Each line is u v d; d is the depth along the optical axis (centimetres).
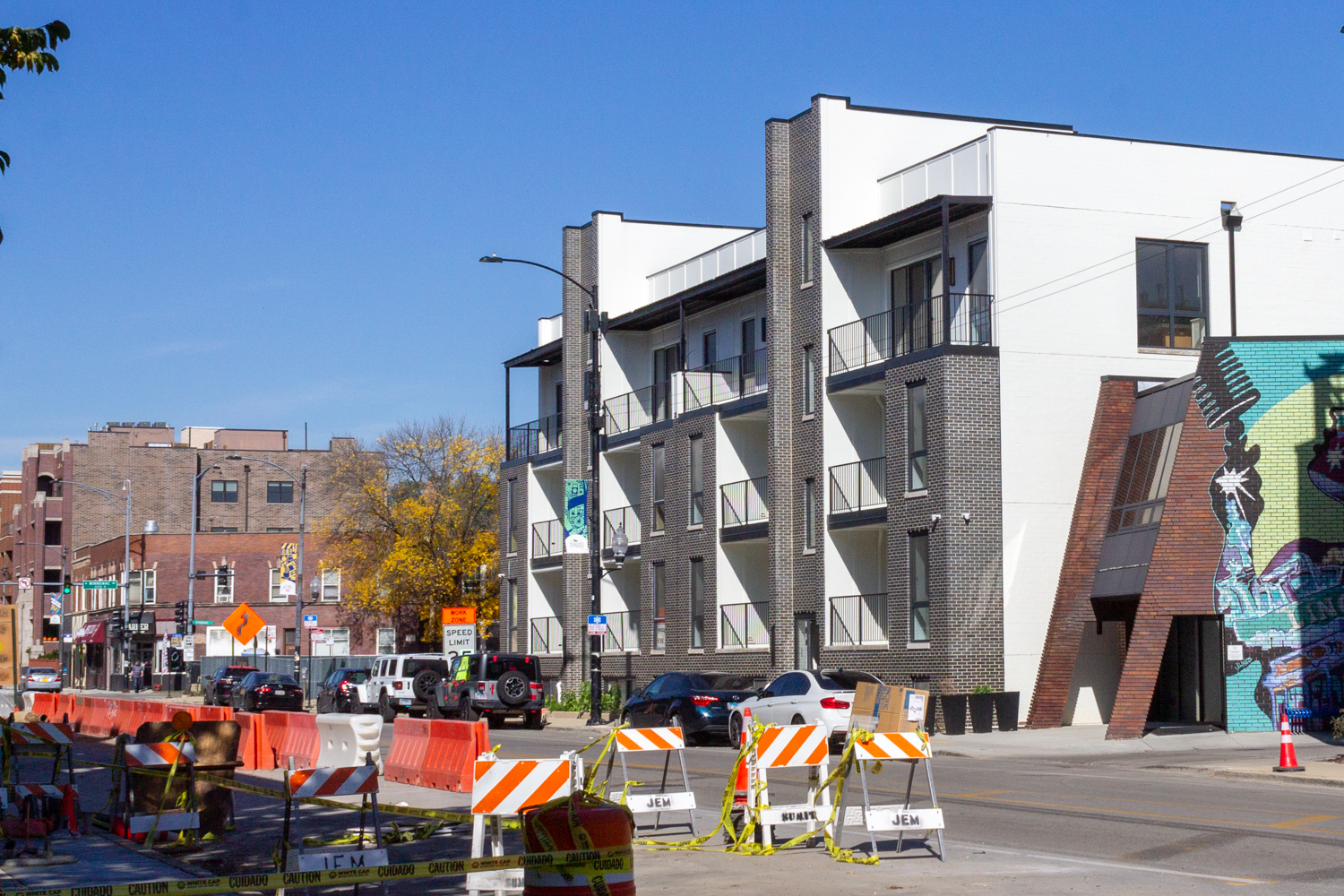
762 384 4319
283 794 1177
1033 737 3047
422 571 6925
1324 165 3716
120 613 8494
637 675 4722
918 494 3456
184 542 8412
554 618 5409
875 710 1497
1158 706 3350
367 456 7575
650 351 5072
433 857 1388
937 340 3647
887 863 1293
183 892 856
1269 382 3039
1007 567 3378
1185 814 1628
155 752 1523
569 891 873
